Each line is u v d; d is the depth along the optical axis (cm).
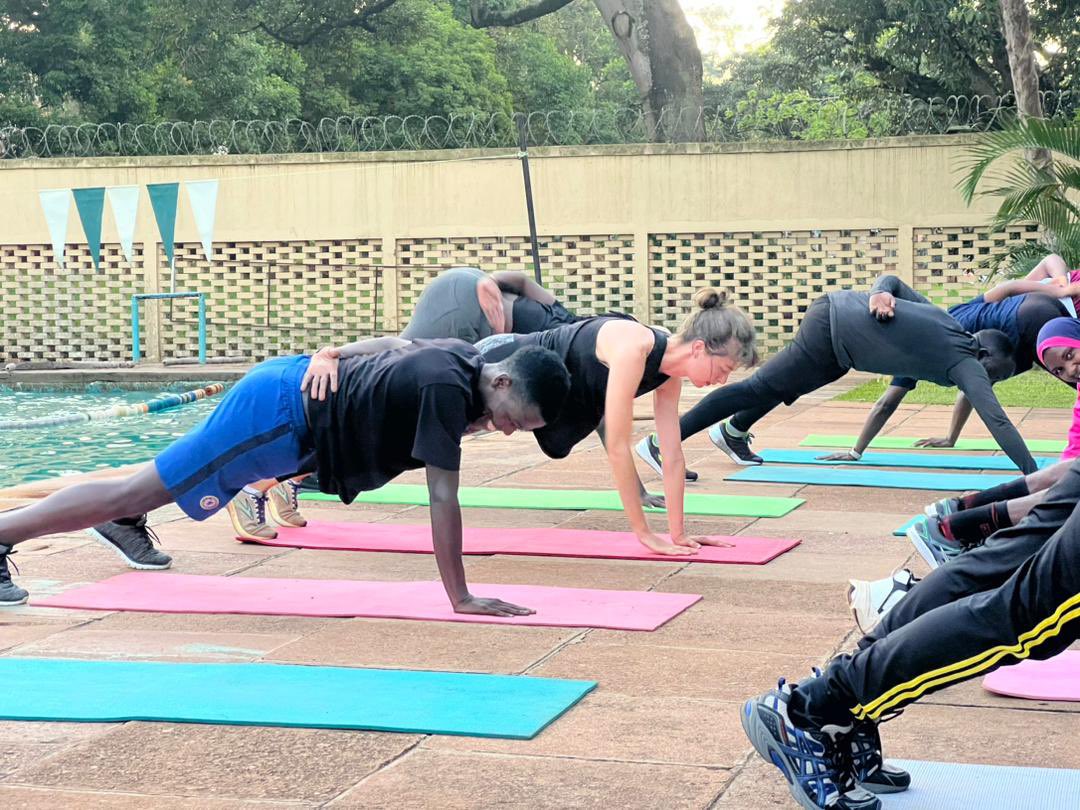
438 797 231
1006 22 1225
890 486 614
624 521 527
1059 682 298
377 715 274
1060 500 226
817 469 671
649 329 418
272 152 1496
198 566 444
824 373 581
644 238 1341
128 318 1445
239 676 307
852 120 2069
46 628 358
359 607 377
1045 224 1067
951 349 549
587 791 234
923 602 229
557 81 3347
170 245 1245
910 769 245
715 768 246
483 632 350
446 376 341
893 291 584
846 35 2102
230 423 346
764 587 405
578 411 426
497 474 670
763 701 222
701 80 1884
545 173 1355
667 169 1334
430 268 1358
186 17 2225
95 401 1194
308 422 345
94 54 2338
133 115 2383
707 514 541
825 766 221
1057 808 224
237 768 246
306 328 1423
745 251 1336
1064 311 566
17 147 1748
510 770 245
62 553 468
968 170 1260
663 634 348
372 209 1386
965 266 1279
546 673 311
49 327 1462
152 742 261
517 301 518
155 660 324
